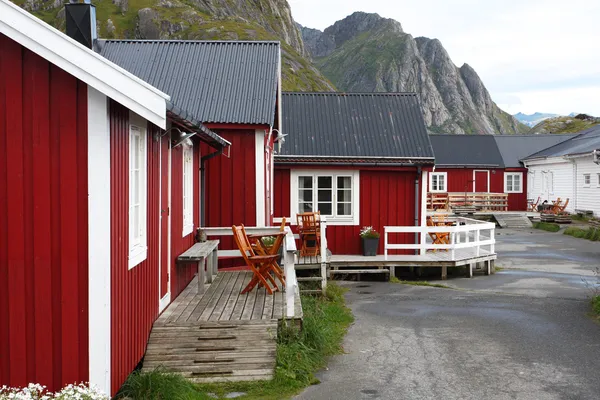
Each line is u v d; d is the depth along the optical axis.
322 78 93.38
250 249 8.45
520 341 7.92
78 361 4.86
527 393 5.88
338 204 15.47
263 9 125.81
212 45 13.31
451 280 13.98
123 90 4.77
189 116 6.39
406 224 15.47
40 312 4.86
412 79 168.88
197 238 9.80
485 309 10.18
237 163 11.52
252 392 5.77
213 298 7.96
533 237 24.61
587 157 29.23
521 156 37.81
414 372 6.55
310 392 5.88
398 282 13.51
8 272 4.87
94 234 4.83
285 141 15.88
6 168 4.86
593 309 10.02
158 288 6.86
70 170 4.85
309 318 7.54
